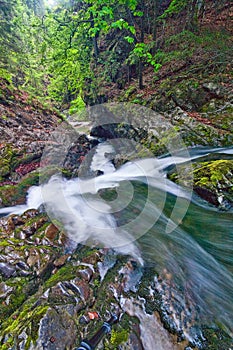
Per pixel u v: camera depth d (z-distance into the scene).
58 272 2.32
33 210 3.35
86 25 7.35
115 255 2.45
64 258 2.50
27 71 10.66
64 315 1.76
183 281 2.17
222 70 5.95
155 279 2.16
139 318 1.85
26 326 1.62
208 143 4.60
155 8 7.09
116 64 8.59
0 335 1.64
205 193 3.31
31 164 4.89
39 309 1.78
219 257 2.47
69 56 7.73
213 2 7.88
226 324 1.84
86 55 9.15
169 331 1.76
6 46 9.79
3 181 4.26
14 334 1.60
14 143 5.38
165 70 7.04
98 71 9.25
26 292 2.11
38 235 2.79
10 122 6.21
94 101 9.03
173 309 1.90
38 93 10.62
